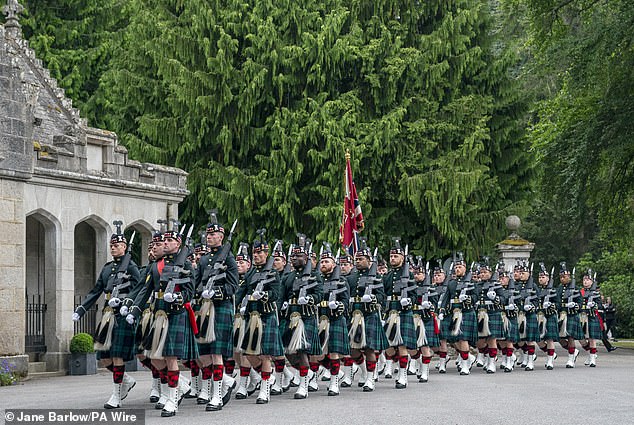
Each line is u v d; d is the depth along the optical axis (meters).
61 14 33.97
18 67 17.97
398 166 25.61
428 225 26.72
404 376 14.16
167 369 10.75
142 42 26.89
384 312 14.84
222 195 25.22
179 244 11.01
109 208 20.17
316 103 25.08
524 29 30.38
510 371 18.67
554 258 43.00
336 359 12.98
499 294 18.27
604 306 27.64
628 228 29.39
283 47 25.66
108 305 11.44
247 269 12.89
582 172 25.50
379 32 26.62
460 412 10.49
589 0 27.61
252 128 25.95
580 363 21.36
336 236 24.52
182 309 10.70
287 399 12.37
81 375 18.52
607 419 9.77
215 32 25.95
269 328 11.93
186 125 25.83
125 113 28.09
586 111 28.44
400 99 26.41
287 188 24.91
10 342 17.42
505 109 28.12
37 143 18.50
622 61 24.95
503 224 27.27
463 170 25.66
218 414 10.48
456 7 27.53
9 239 17.59
